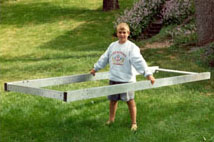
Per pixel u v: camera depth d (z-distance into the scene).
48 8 29.03
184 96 7.68
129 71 5.55
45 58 15.38
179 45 15.66
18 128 5.77
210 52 11.80
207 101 7.26
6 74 11.49
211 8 14.35
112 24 23.50
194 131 5.59
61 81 6.02
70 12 27.48
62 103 7.11
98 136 5.32
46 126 5.86
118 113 6.39
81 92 4.80
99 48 17.75
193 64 11.66
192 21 19.06
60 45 19.36
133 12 21.72
